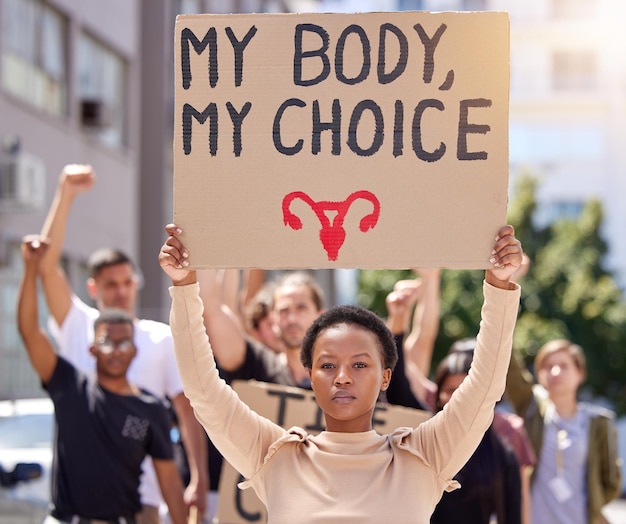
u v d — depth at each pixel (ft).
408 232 14.37
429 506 14.03
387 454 13.99
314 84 14.57
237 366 23.40
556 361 30.35
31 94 62.49
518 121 167.53
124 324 22.70
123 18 75.25
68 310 26.00
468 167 14.39
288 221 14.43
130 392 22.86
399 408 22.00
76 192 25.99
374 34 14.58
